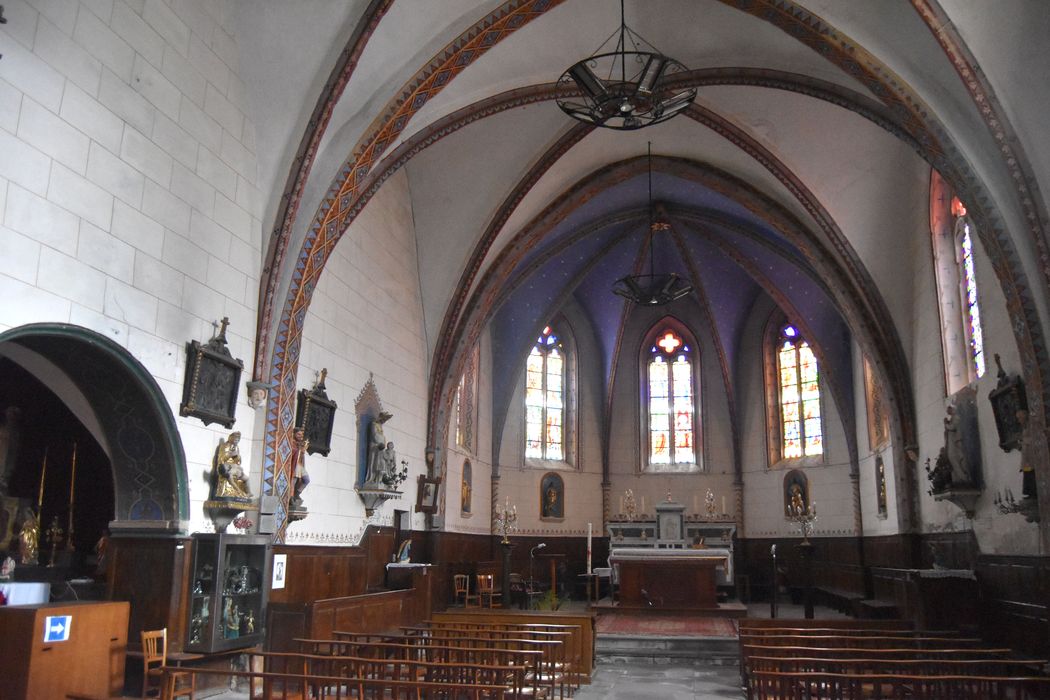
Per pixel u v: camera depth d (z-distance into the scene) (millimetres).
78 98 9984
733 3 14266
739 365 29891
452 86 16297
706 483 29672
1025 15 11414
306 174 14156
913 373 19875
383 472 17812
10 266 8906
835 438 26969
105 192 10383
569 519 29188
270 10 13289
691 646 16688
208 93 12750
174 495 11625
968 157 13234
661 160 22328
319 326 15844
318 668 10844
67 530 13430
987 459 15359
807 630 13391
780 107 18125
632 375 30844
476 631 12648
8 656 8766
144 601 11336
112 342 10328
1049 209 12219
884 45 13312
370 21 13336
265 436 13609
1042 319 12617
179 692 10281
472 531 25625
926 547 19156
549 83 17688
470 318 22297
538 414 29562
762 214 21781
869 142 17938
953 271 17500
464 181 20641
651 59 11984
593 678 14242
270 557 12805
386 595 15125
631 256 28234
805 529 21281
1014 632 13695
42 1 9469
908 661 9914
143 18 11242
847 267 20078
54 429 13711
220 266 12891
